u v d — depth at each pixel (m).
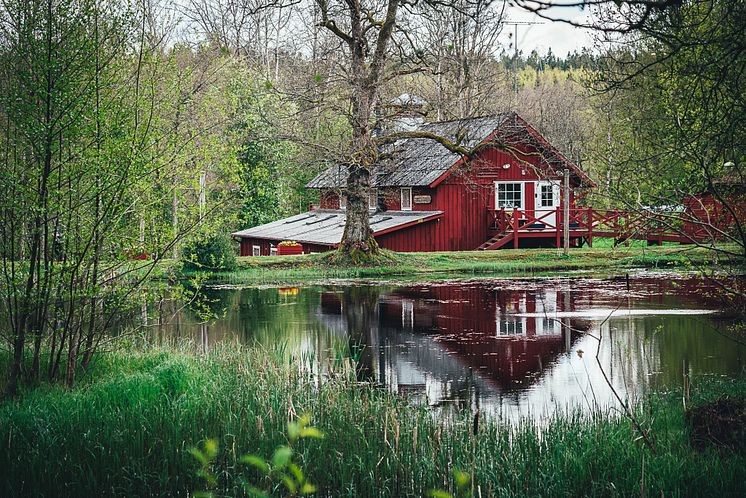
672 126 9.82
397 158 39.47
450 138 42.47
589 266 35.81
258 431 9.44
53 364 12.79
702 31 8.28
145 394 11.13
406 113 36.41
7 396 11.23
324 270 34.41
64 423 9.68
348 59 34.41
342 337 18.97
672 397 11.92
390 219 41.81
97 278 12.40
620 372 14.75
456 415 11.84
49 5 11.34
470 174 39.25
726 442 9.12
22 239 11.67
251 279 32.50
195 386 11.71
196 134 13.07
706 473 8.18
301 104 34.44
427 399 12.56
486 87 50.69
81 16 11.58
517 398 13.05
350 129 41.59
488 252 38.59
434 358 16.44
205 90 29.89
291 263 35.75
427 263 36.25
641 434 9.05
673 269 33.91
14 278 11.37
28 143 11.42
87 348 12.75
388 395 11.92
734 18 7.45
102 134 11.91
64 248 11.85
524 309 23.38
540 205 42.44
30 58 11.46
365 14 34.25
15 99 11.27
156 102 12.83
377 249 36.47
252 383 12.03
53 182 11.60
